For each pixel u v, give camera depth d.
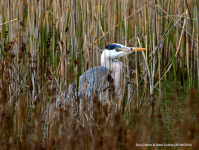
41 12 11.25
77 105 8.75
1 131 7.19
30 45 10.96
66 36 10.14
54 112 8.05
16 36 10.31
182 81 13.02
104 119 8.03
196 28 13.09
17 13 10.84
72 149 6.93
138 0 12.60
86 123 8.16
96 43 10.87
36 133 7.20
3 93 7.71
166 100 11.09
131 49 10.63
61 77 9.20
